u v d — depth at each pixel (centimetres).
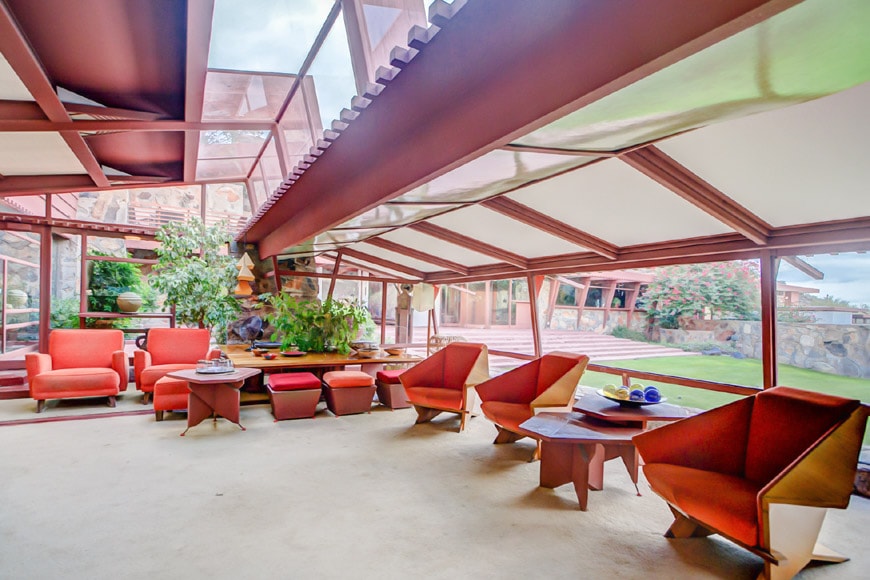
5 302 677
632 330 769
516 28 179
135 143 504
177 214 793
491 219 481
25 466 368
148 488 330
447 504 318
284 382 527
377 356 632
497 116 196
